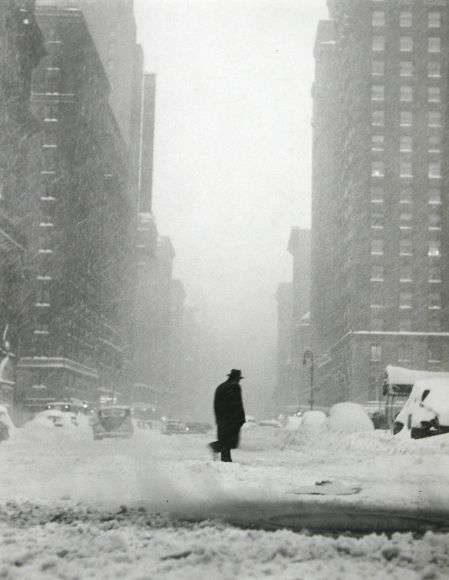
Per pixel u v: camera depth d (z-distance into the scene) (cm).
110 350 13212
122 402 14775
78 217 10075
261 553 550
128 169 15712
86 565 520
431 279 10569
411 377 3938
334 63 13438
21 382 9181
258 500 867
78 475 1267
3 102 7381
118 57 17225
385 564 529
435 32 10881
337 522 723
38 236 9488
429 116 10812
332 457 1955
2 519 731
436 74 10856
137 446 2825
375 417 5172
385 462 1620
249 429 5503
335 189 12638
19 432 4103
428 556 539
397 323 10469
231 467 1350
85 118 10481
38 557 544
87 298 10988
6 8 7319
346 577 485
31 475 1291
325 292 13412
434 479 1230
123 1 17300
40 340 9294
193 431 6788
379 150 10762
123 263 15062
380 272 10594
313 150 15650
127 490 995
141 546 583
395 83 10844
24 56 7881
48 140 9806
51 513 771
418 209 10688
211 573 491
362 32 10925
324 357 13175
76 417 6525
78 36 10150
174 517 741
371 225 10669
